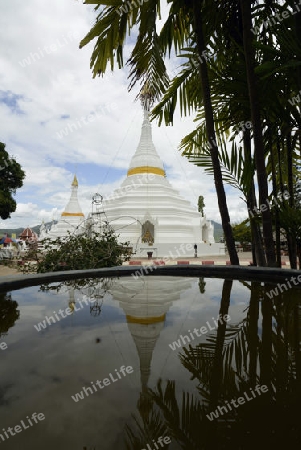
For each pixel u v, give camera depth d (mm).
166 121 7230
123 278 4309
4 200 19609
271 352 1635
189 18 6219
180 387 1246
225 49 5719
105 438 919
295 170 7430
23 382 1284
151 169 30047
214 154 5273
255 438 933
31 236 38219
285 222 4984
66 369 1419
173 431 955
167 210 26891
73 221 33625
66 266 6418
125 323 2201
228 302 2836
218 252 28578
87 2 5488
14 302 2850
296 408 1087
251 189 6203
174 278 4305
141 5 5570
